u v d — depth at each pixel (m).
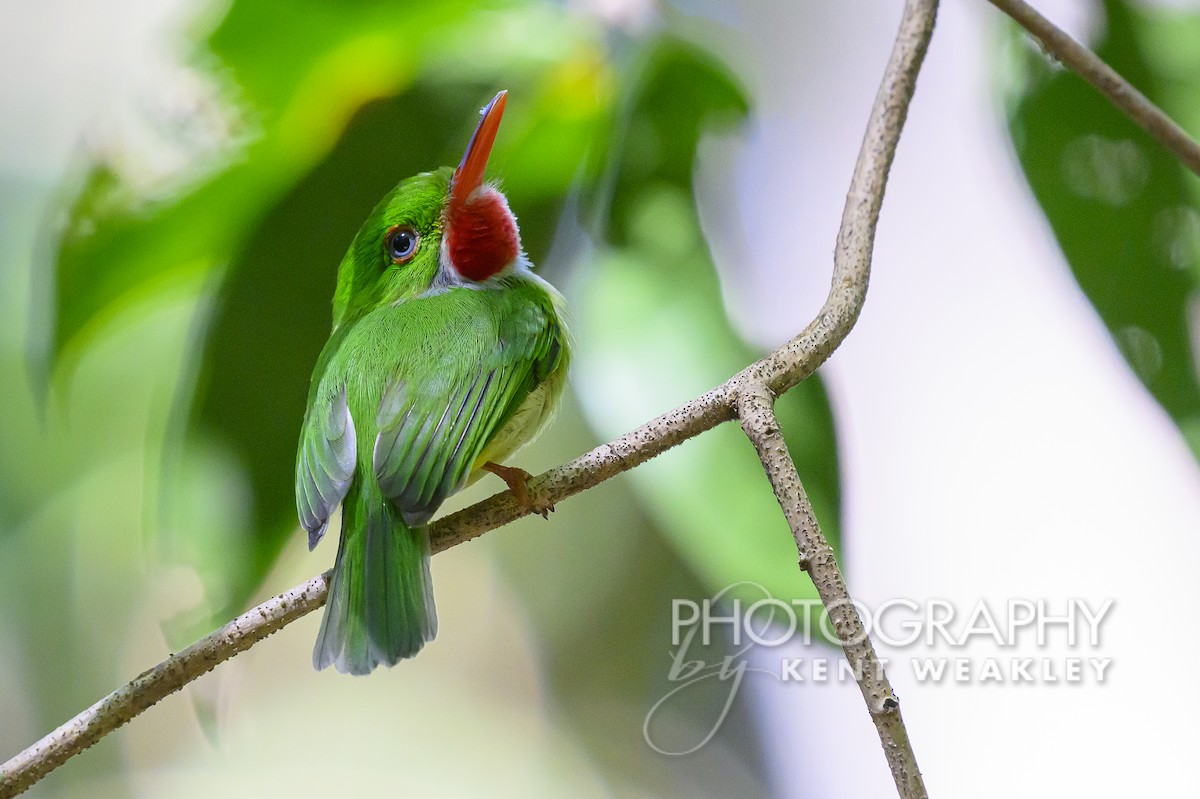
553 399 6.58
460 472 5.64
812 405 5.52
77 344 6.19
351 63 6.30
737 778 9.17
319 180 6.52
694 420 5.07
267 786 11.52
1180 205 6.15
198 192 6.15
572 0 6.51
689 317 5.98
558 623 10.56
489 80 6.54
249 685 11.72
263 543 6.15
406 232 6.65
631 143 6.50
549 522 10.48
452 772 11.08
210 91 6.22
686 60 6.45
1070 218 6.25
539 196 6.75
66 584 11.12
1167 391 6.09
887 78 5.98
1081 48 5.46
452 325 6.14
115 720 5.06
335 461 5.80
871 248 5.54
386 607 5.36
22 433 10.37
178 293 6.47
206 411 6.25
